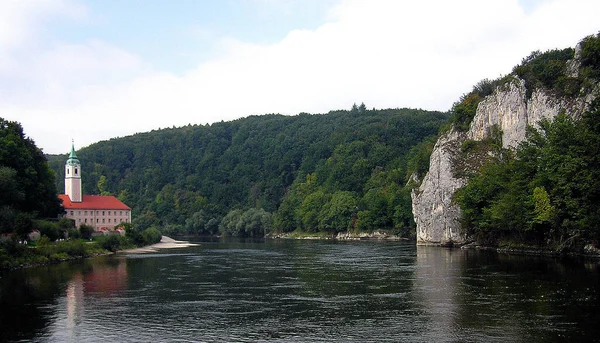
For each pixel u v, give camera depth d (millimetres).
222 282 65750
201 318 44312
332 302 50375
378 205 190875
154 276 72438
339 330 39219
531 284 56188
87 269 82250
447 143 137000
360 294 54469
